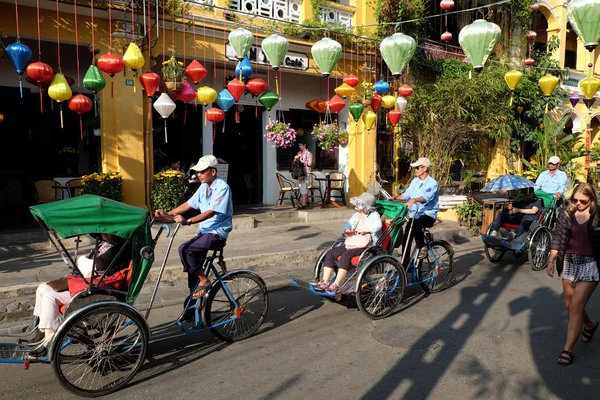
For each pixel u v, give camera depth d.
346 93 9.35
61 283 4.17
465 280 7.37
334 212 11.40
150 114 8.89
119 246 4.20
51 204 3.80
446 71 14.07
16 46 6.38
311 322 5.47
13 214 10.27
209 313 4.74
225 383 3.98
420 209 6.45
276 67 7.45
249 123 12.77
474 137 13.72
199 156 12.15
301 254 8.10
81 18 8.56
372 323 5.42
